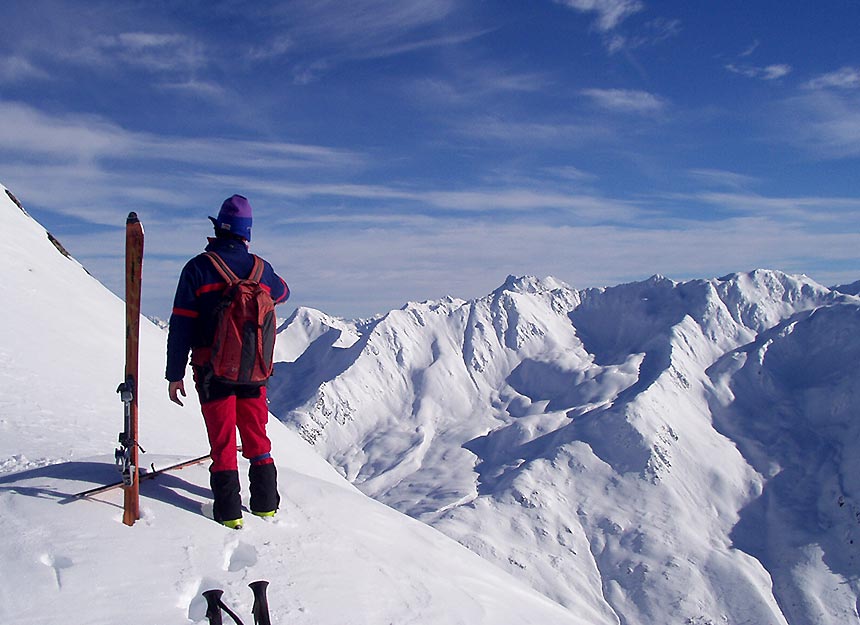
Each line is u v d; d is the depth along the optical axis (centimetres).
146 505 478
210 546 455
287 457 1055
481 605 549
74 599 371
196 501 511
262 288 487
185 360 477
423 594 511
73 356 1083
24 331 1080
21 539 407
